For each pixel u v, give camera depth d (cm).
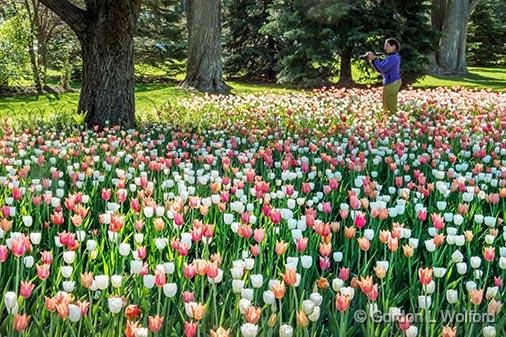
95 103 1069
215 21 2073
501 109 1259
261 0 2681
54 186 526
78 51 2367
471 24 4438
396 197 561
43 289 290
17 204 466
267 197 436
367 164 686
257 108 1237
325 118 1099
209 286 326
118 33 1055
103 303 292
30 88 1859
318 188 587
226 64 2733
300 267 344
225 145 836
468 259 372
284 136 911
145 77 2634
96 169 639
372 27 2178
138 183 501
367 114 1130
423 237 427
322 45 2209
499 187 565
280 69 2547
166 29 2644
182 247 305
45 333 261
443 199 527
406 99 1435
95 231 387
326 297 309
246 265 303
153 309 298
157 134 916
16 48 1734
